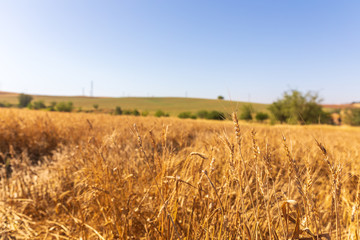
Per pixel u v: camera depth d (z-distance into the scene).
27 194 2.77
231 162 1.25
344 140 7.21
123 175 2.46
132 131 1.70
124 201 2.02
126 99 93.94
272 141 3.31
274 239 1.23
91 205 2.26
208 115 43.88
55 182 3.00
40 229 2.24
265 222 1.66
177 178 1.51
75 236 2.08
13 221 2.36
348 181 2.47
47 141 5.69
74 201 2.20
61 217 2.40
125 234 1.77
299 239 1.15
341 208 2.12
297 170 1.13
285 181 2.17
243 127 1.62
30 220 2.39
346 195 2.21
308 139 4.17
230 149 1.23
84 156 2.70
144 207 2.09
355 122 38.78
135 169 2.49
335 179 0.98
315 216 1.10
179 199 1.86
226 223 1.40
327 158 1.01
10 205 2.61
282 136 1.16
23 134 5.54
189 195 2.02
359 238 1.18
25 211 2.53
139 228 2.04
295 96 33.59
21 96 77.88
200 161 1.98
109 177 2.17
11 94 109.00
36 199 2.61
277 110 33.56
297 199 1.86
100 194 2.12
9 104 77.12
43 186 2.96
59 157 4.33
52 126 6.30
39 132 5.88
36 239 2.08
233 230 1.54
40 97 98.25
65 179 3.04
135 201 2.19
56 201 2.57
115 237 1.89
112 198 1.85
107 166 2.21
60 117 9.63
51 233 2.15
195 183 1.92
